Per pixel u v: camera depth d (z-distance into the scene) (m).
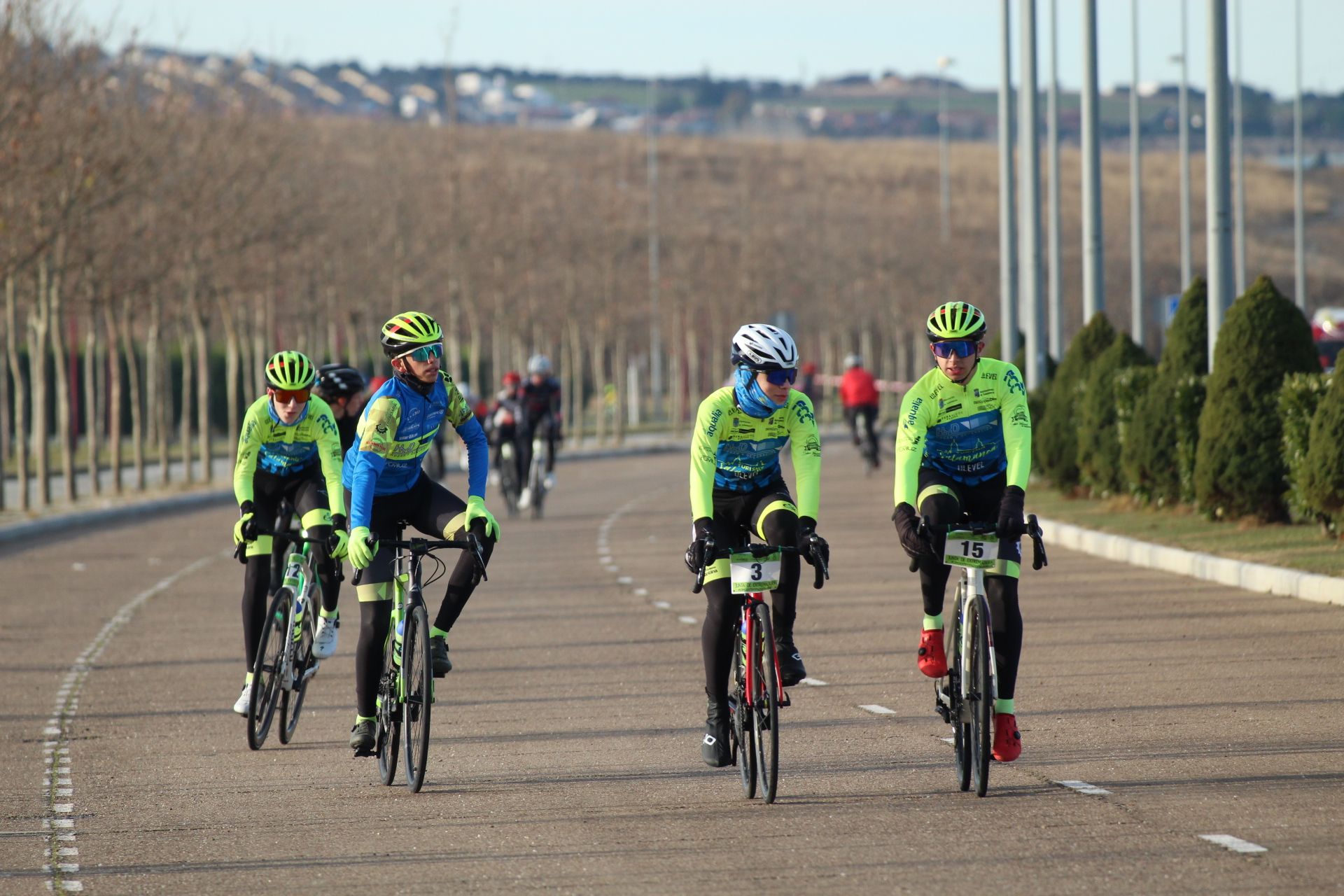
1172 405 61.31
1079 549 58.62
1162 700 30.22
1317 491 47.56
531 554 62.44
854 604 45.66
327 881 19.98
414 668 24.97
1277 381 54.56
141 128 95.75
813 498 23.58
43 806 24.39
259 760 27.75
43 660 39.22
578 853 20.97
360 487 24.88
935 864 19.89
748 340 23.36
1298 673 32.44
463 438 26.00
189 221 99.44
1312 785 23.25
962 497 25.81
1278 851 19.89
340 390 33.41
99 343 149.88
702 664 36.28
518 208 151.38
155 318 110.44
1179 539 53.69
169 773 26.72
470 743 28.48
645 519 78.62
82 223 84.44
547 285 158.62
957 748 24.12
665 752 27.20
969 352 24.20
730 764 24.52
